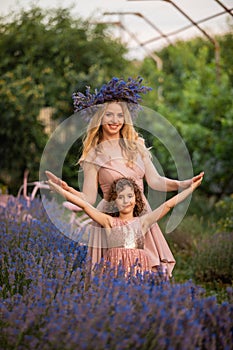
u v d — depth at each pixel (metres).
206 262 6.71
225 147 11.27
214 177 11.65
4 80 10.76
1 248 4.90
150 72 14.55
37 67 10.91
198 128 11.85
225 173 11.48
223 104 12.00
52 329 2.78
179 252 8.04
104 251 4.31
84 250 4.71
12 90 10.67
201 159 11.88
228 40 13.56
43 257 4.34
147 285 3.46
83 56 10.97
